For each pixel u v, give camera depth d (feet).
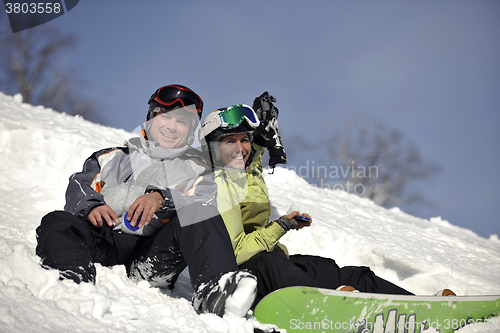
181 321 5.16
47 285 5.01
